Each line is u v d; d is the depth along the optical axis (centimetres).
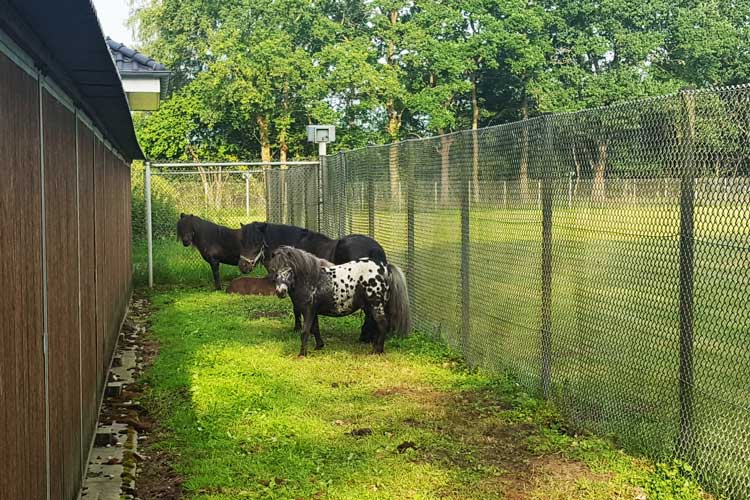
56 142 404
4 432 270
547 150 700
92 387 589
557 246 689
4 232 274
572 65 4694
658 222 545
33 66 336
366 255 1012
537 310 729
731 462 478
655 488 511
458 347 924
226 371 866
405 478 552
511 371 788
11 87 288
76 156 500
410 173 1080
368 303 933
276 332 1101
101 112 619
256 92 4081
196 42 4881
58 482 389
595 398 633
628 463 561
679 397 526
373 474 562
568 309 675
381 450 610
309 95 4181
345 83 4234
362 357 926
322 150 1736
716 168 486
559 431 651
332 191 1555
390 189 1171
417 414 704
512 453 603
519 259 761
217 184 2072
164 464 600
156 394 789
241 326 1154
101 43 345
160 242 1986
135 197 2011
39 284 340
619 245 593
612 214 600
